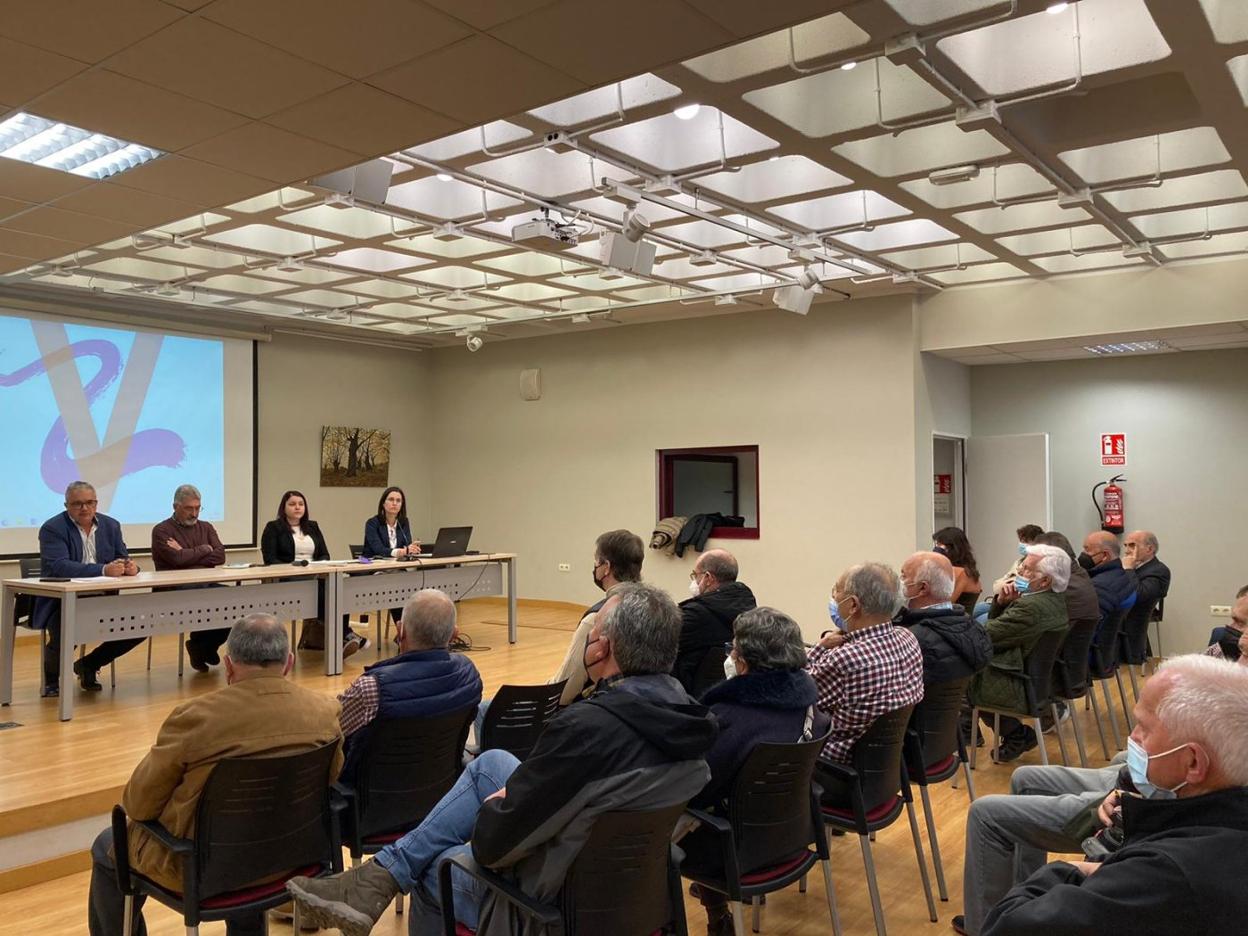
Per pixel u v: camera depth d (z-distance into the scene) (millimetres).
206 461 9320
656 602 2209
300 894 2369
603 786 1977
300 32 2928
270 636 2617
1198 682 1643
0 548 7922
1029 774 3133
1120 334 7285
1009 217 5887
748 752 2502
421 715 2934
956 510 8930
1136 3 3549
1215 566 7945
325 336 10383
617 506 10016
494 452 11031
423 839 2479
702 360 9398
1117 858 1631
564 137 4281
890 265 6988
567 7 2795
